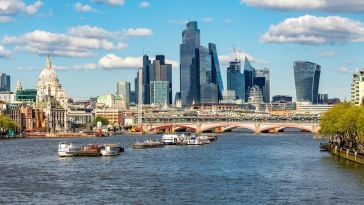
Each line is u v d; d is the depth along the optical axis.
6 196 158.75
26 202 149.62
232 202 147.75
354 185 171.00
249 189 167.88
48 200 152.38
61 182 186.12
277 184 176.75
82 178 196.25
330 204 143.38
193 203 147.00
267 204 144.50
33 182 186.50
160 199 152.88
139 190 167.88
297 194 157.62
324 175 194.12
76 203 147.88
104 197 156.25
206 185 176.88
